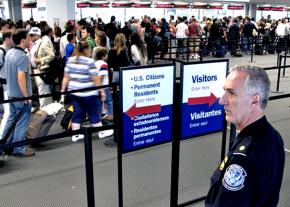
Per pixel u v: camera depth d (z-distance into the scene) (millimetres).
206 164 4141
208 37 14648
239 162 1221
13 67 4141
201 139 4965
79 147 4707
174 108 2969
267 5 26938
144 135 2865
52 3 11547
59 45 7957
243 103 1306
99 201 3318
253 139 1259
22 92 4176
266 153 1222
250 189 1188
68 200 3355
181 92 2932
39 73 5863
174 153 3037
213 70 3053
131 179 3756
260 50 15852
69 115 5062
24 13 21016
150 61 11578
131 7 23531
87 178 2572
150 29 13734
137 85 2738
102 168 4020
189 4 24500
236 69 1357
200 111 3074
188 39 13875
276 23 18094
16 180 3768
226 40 14672
